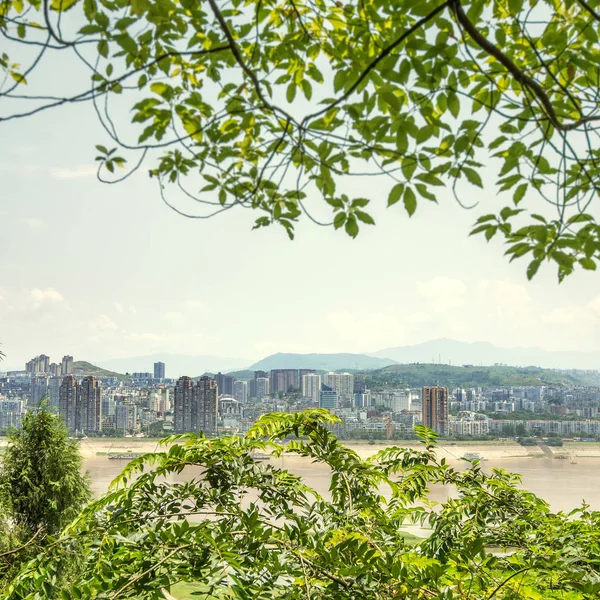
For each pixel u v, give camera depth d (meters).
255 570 2.20
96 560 2.22
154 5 1.88
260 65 2.24
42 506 13.58
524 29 1.90
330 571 2.26
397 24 1.93
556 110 1.99
